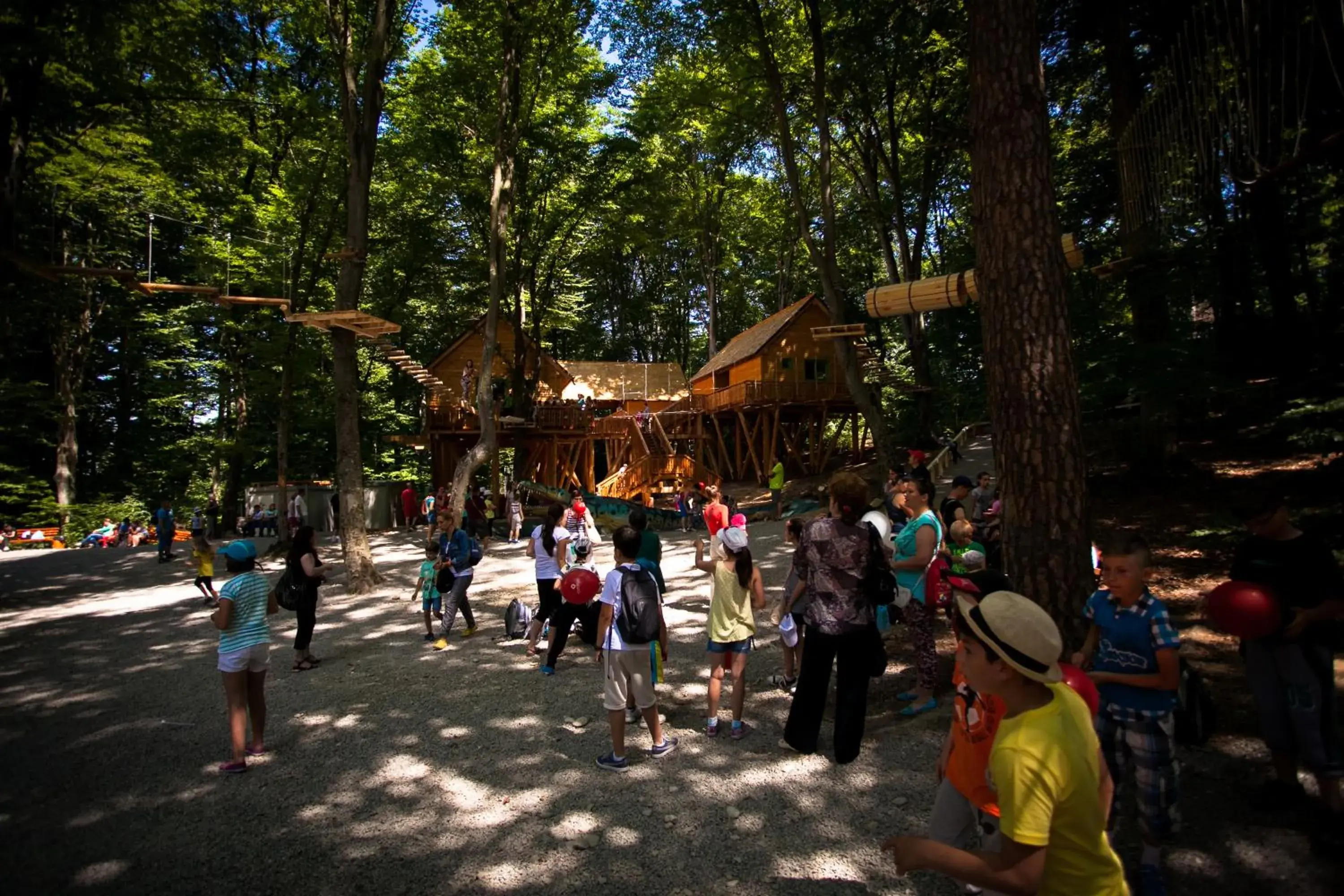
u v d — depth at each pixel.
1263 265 11.80
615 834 3.95
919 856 1.84
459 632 9.09
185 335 28.11
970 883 1.75
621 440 32.88
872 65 17.78
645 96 21.86
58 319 20.94
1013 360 4.64
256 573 5.27
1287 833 3.44
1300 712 3.37
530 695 6.43
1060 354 4.55
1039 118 4.69
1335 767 3.29
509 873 3.61
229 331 20.59
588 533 11.30
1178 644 2.97
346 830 4.13
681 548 15.81
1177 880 3.20
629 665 4.75
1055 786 1.72
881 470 14.93
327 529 26.81
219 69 18.31
